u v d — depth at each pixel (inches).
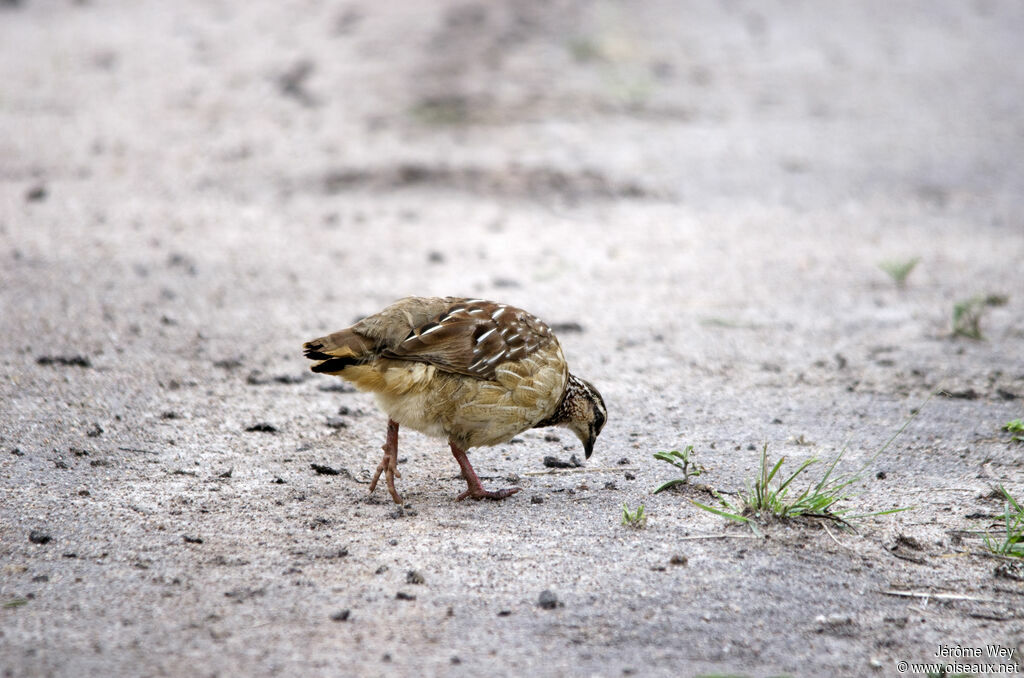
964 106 1093.8
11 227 659.4
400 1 1339.8
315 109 977.5
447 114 969.5
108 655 239.1
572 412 373.1
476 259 658.2
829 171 879.1
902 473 378.3
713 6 1437.0
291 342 503.8
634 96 1056.8
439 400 337.4
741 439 409.7
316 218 728.3
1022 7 1552.7
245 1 1369.3
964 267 657.6
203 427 398.0
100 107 973.8
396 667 241.3
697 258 674.8
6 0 1330.0
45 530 304.0
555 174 832.9
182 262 615.2
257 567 289.6
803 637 263.4
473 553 304.2
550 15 1286.9
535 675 240.7
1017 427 410.3
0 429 373.7
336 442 397.7
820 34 1355.8
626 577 290.7
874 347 523.2
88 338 482.9
